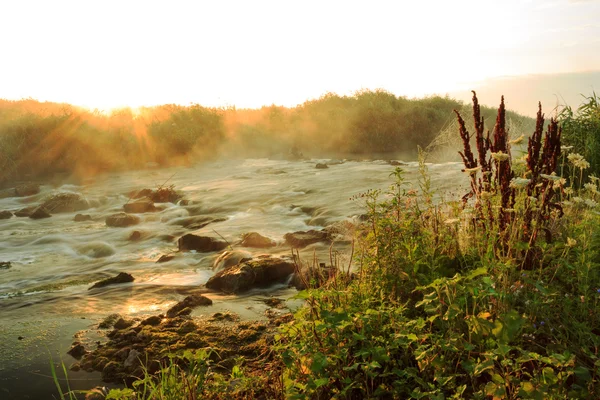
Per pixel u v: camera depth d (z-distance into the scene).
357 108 31.94
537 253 4.64
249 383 4.03
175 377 4.01
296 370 3.85
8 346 5.38
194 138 25.47
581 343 3.65
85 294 7.20
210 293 7.01
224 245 9.59
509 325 3.46
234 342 5.18
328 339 3.86
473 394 3.27
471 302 4.01
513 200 4.84
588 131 10.45
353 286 4.65
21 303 6.86
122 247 10.52
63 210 14.86
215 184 17.55
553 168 5.03
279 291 6.98
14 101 34.47
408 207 5.64
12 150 21.17
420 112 31.12
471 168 5.00
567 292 4.30
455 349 3.47
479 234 4.93
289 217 12.18
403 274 4.65
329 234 9.39
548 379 3.12
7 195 17.67
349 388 3.63
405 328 3.86
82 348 5.23
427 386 3.44
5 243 11.13
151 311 6.37
